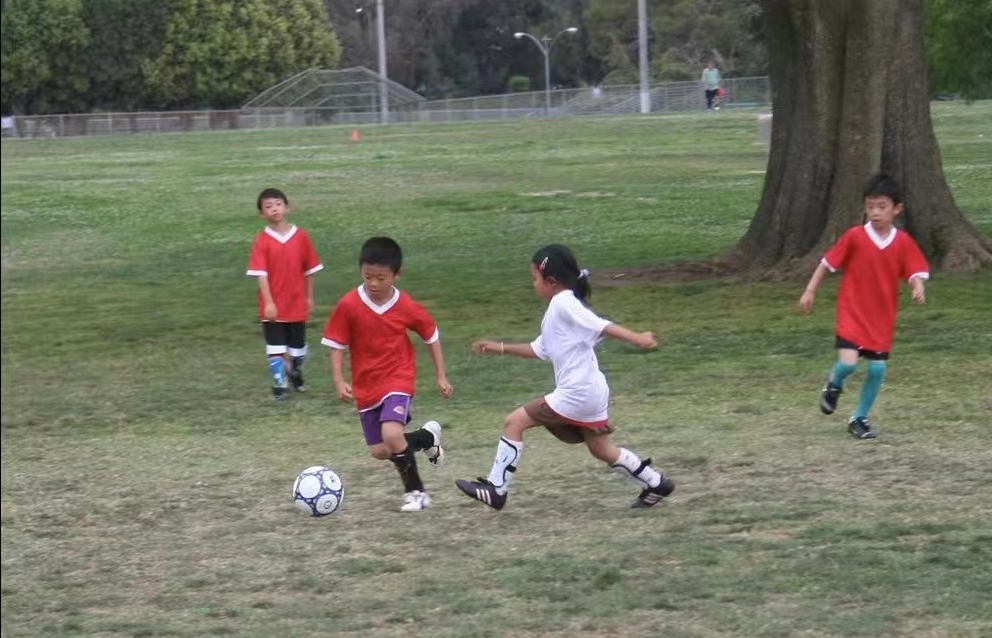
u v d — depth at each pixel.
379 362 13.91
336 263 37.53
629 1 134.38
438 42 147.00
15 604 11.50
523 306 28.86
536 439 17.38
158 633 10.65
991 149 57.97
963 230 29.53
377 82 131.50
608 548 12.34
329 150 85.75
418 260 37.28
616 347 23.50
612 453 13.50
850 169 29.12
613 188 54.06
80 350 25.97
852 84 28.89
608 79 136.88
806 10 28.91
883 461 15.23
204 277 36.06
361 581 11.76
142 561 12.70
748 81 122.88
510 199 51.50
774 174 30.59
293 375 21.36
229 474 16.19
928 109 29.52
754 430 17.11
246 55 127.44
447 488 15.02
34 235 46.72
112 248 43.06
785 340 23.42
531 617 10.61
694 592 11.02
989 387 19.03
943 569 11.35
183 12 124.31
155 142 103.25
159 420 19.75
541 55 149.88
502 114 130.12
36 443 18.42
